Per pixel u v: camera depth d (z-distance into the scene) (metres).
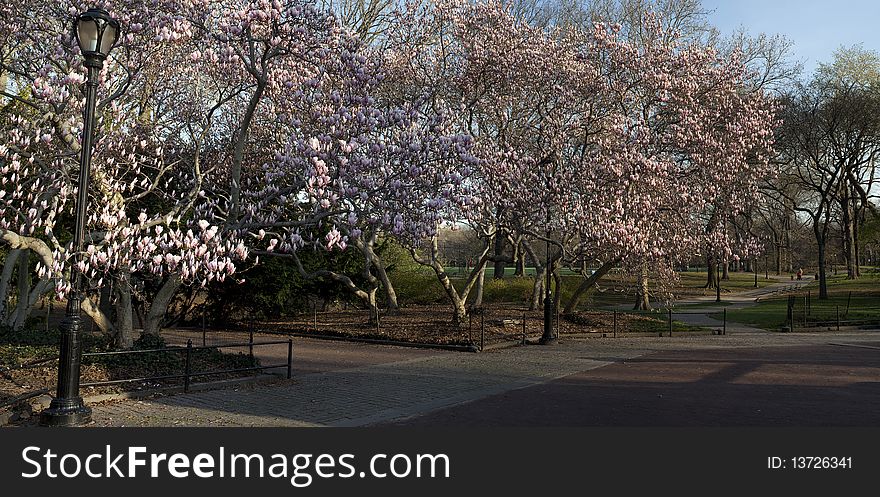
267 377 12.22
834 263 69.56
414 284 30.22
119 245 10.15
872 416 9.12
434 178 12.57
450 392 11.28
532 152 20.91
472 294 30.97
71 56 12.37
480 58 19.11
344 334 20.83
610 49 20.98
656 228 20.20
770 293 48.84
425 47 20.62
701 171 20.22
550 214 19.09
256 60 14.35
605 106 21.36
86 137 8.41
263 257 23.23
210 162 18.33
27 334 14.30
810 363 15.02
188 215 17.72
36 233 17.00
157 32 11.87
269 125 18.77
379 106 18.25
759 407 9.78
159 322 13.22
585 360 15.85
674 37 22.06
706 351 17.77
